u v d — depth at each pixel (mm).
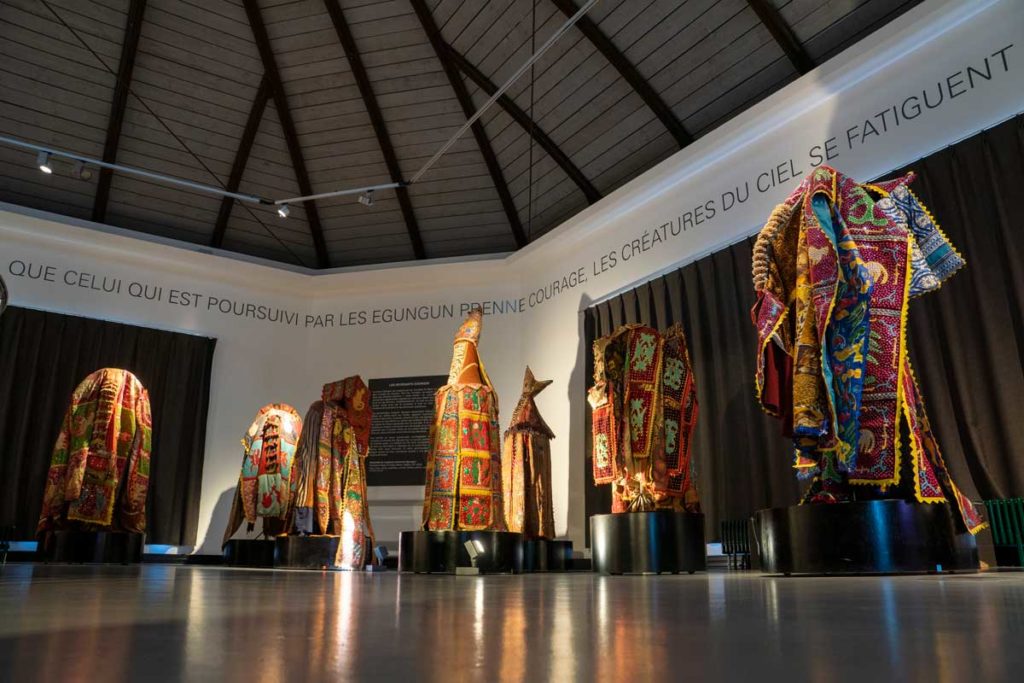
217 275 10047
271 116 9555
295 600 1606
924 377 5297
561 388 8875
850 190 3010
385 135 9633
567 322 8992
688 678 535
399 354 10094
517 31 8203
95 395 7074
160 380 9344
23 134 9047
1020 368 4891
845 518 2594
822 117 6539
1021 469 4758
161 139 9469
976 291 5160
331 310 10445
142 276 9633
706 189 7543
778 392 2998
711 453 6742
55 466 6945
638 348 4625
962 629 845
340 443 6375
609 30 7770
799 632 838
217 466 9508
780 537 2766
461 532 4582
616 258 8469
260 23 8602
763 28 7129
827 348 2824
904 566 2535
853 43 6828
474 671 580
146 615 1137
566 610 1281
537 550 6941
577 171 9320
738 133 7109
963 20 5625
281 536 6352
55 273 9109
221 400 9727
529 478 7074
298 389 10188
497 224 10398
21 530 8156
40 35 8352
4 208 8984
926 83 5812
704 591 1898
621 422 4625
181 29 8594
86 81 8812
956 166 5430
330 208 10461
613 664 616
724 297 7020
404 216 10391
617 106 8516
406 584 2744
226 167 9914
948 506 2654
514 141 9453
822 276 2834
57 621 1019
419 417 9797
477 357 5246
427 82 9109
